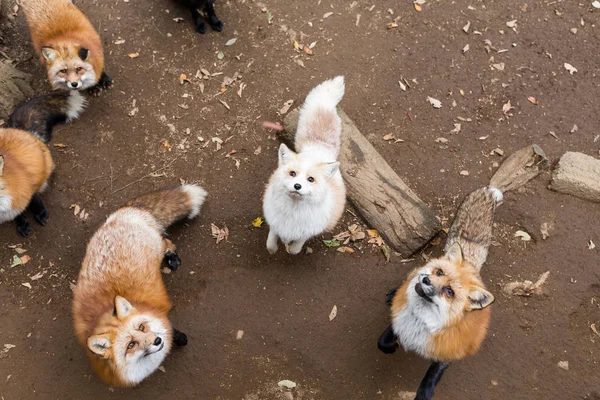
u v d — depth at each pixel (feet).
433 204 20.52
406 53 24.35
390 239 19.26
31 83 22.81
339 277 18.86
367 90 23.27
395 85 23.45
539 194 20.59
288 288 18.61
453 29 25.11
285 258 19.21
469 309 13.16
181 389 16.74
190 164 21.16
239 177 20.93
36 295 18.06
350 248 19.42
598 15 25.71
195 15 24.32
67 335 17.35
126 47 23.98
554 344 17.57
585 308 18.40
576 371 17.11
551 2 25.82
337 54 24.25
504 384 16.85
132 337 13.20
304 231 16.66
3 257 18.69
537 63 24.22
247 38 24.52
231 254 19.26
